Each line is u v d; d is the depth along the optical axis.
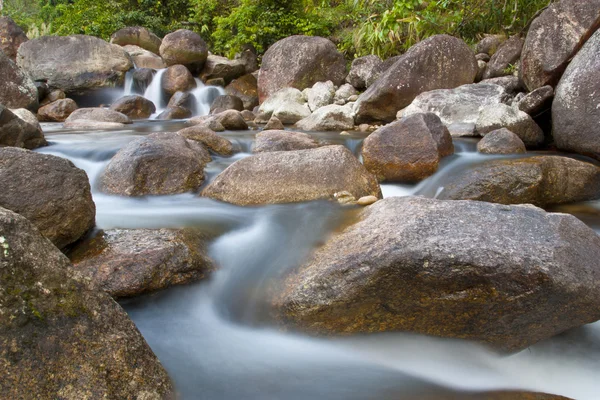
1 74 9.84
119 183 4.36
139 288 2.62
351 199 3.87
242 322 2.63
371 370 2.37
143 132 7.72
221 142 5.78
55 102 10.44
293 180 4.06
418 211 2.66
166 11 19.12
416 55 8.05
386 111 8.12
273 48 11.58
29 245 1.75
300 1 14.30
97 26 17.47
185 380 2.21
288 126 8.99
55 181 2.92
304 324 2.49
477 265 2.21
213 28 17.77
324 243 2.95
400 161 4.95
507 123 6.11
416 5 9.95
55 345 1.67
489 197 4.39
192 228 3.34
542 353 2.50
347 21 14.39
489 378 2.36
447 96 7.41
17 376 1.55
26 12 27.00
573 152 5.42
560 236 2.38
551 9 6.57
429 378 2.34
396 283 2.32
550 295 2.18
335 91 10.12
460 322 2.39
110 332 1.83
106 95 12.86
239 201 4.06
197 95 12.71
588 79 5.16
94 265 2.68
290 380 2.27
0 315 1.57
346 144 6.39
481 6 9.98
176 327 2.59
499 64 8.48
